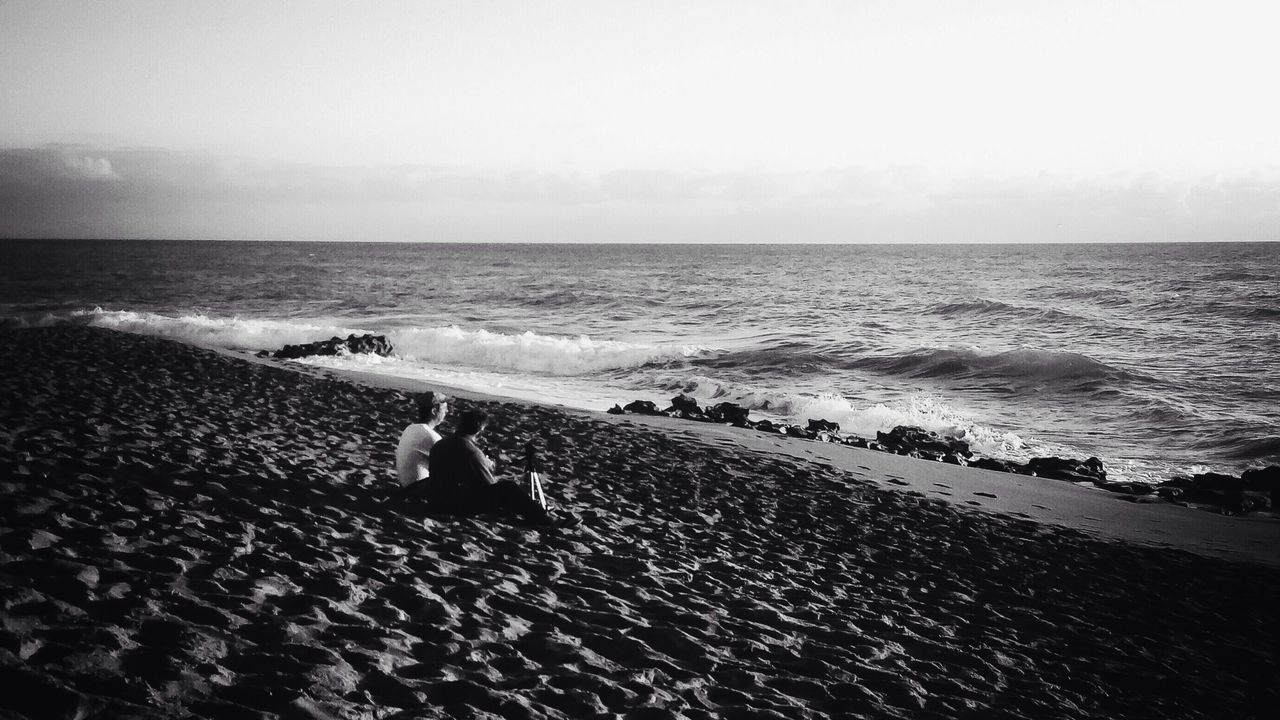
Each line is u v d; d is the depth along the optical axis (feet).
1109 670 19.74
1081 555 31.63
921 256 521.65
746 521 30.78
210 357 63.62
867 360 97.81
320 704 11.16
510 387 82.58
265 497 23.54
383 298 189.78
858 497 37.40
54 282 219.82
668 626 18.04
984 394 82.84
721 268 362.74
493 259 476.95
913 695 16.02
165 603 13.97
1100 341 112.88
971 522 35.06
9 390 39.29
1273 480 48.21
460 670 13.58
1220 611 26.58
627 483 35.12
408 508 25.12
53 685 9.96
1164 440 64.54
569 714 12.59
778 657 17.15
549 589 19.34
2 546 15.33
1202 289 183.32
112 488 22.04
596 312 161.89
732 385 82.12
